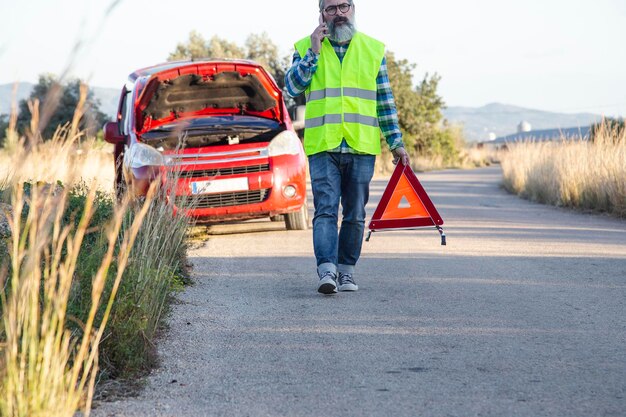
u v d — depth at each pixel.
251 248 10.96
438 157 66.19
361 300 7.23
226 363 5.16
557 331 5.91
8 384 3.31
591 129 20.45
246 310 6.88
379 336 5.84
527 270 8.85
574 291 7.55
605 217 16.17
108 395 4.41
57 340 3.43
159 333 5.92
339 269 7.79
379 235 12.44
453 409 4.13
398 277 8.48
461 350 5.39
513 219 15.59
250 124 12.30
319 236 7.48
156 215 7.90
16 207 3.36
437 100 65.81
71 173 3.27
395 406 4.20
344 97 7.48
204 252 10.60
